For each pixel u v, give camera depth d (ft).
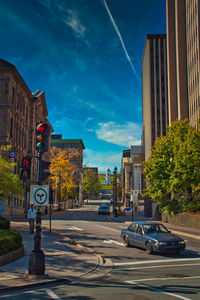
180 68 193.16
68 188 202.80
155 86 257.55
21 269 33.60
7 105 140.87
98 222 114.21
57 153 211.41
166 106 253.65
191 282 30.58
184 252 51.39
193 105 174.19
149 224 53.52
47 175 32.91
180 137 117.80
